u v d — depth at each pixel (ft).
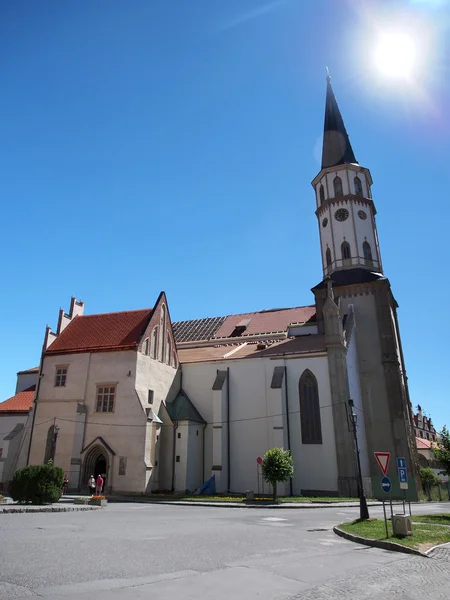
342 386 137.49
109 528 56.08
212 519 73.67
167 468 139.85
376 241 184.24
